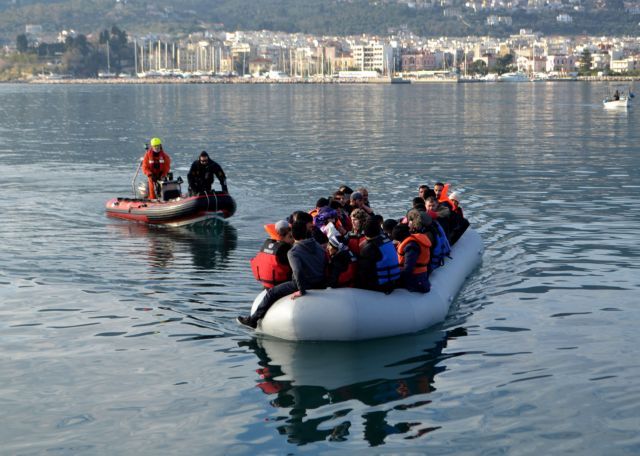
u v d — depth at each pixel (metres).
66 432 8.33
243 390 9.34
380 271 11.27
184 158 35.03
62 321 11.76
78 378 9.69
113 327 11.51
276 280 11.39
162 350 10.61
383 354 10.44
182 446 8.02
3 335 11.16
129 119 67.81
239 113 77.44
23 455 7.86
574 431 8.20
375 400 9.02
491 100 106.25
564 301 12.52
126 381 9.60
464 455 7.79
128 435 8.26
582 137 44.62
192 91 178.12
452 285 12.73
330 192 24.08
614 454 7.75
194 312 12.19
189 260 15.58
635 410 8.63
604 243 16.56
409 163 32.09
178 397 9.16
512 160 33.00
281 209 21.19
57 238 17.52
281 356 10.40
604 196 22.92
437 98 116.50
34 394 9.24
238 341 10.97
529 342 10.74
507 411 8.68
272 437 8.19
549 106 85.69
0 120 66.81
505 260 15.16
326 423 8.48
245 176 27.94
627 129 50.62
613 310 12.02
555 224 18.67
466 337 11.02
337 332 10.90
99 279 14.04
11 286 13.55
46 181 27.00
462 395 9.11
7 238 17.47
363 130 52.00
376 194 23.55
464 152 36.59
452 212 14.59
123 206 19.95
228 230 18.53
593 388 9.20
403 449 7.91
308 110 82.38
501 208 20.98
